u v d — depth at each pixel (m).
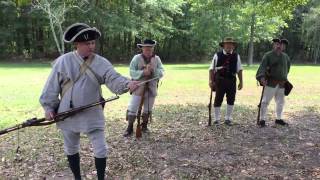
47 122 5.28
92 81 5.18
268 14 14.86
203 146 7.83
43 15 44.94
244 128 9.45
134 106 8.41
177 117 10.61
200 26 48.41
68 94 5.16
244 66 42.62
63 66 5.15
